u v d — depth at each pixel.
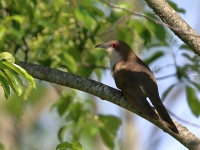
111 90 10.02
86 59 13.74
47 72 10.16
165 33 12.74
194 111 12.75
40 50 13.34
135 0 16.94
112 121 12.34
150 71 11.17
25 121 19.50
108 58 13.88
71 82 10.05
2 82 8.48
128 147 18.12
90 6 13.02
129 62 11.54
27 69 10.23
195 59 13.09
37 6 13.05
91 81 10.05
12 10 13.19
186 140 9.16
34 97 19.02
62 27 13.09
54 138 19.70
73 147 9.30
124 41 12.95
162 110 9.80
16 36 12.19
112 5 9.10
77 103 12.36
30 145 19.25
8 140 18.81
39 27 13.14
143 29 12.96
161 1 9.54
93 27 12.01
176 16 9.50
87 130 12.46
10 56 8.30
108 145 12.22
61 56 12.52
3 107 18.64
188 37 9.41
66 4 13.05
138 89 10.30
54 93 20.20
